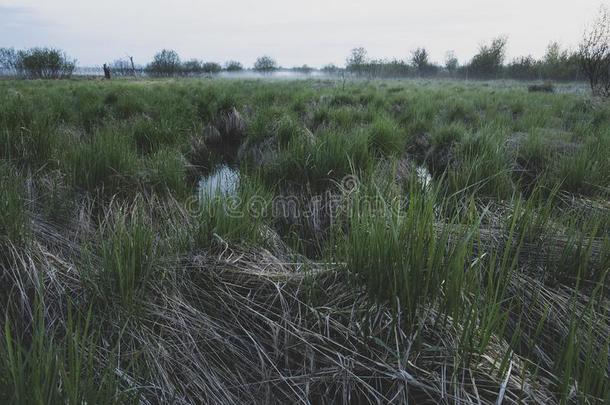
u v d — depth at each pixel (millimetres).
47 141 3982
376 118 6520
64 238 2658
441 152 5398
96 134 4285
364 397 1669
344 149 3748
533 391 1492
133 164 3732
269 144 5508
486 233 2574
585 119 7551
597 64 13438
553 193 2539
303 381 1754
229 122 7008
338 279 2146
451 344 1660
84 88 10859
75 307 1970
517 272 2197
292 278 2232
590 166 3814
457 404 1460
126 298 1904
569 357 1397
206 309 2143
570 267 2229
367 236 1952
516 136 5711
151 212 3193
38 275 2045
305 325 1958
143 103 7914
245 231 2670
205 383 1744
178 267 2316
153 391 1640
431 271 1749
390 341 1746
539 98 11773
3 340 1675
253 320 2062
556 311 1986
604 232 2594
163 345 1836
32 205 2992
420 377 1587
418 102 9414
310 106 8391
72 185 3414
